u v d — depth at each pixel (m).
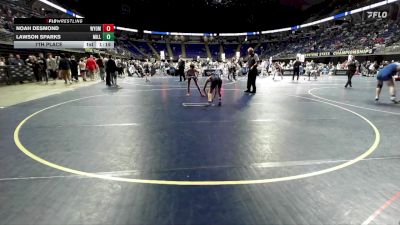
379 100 10.45
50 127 5.90
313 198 2.84
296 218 2.48
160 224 2.37
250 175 3.42
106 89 14.12
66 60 16.08
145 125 6.16
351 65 15.59
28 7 36.25
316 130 5.76
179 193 2.94
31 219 2.43
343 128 5.94
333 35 49.19
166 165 3.74
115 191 2.97
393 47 30.56
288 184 3.16
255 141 4.93
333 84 18.31
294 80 22.62
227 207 2.66
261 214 2.54
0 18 27.06
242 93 12.70
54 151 4.29
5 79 15.19
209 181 3.24
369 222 2.42
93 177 3.32
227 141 4.92
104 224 2.36
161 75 30.25
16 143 4.71
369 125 6.24
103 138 5.08
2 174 3.39
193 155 4.16
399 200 2.80
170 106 8.84
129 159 3.96
